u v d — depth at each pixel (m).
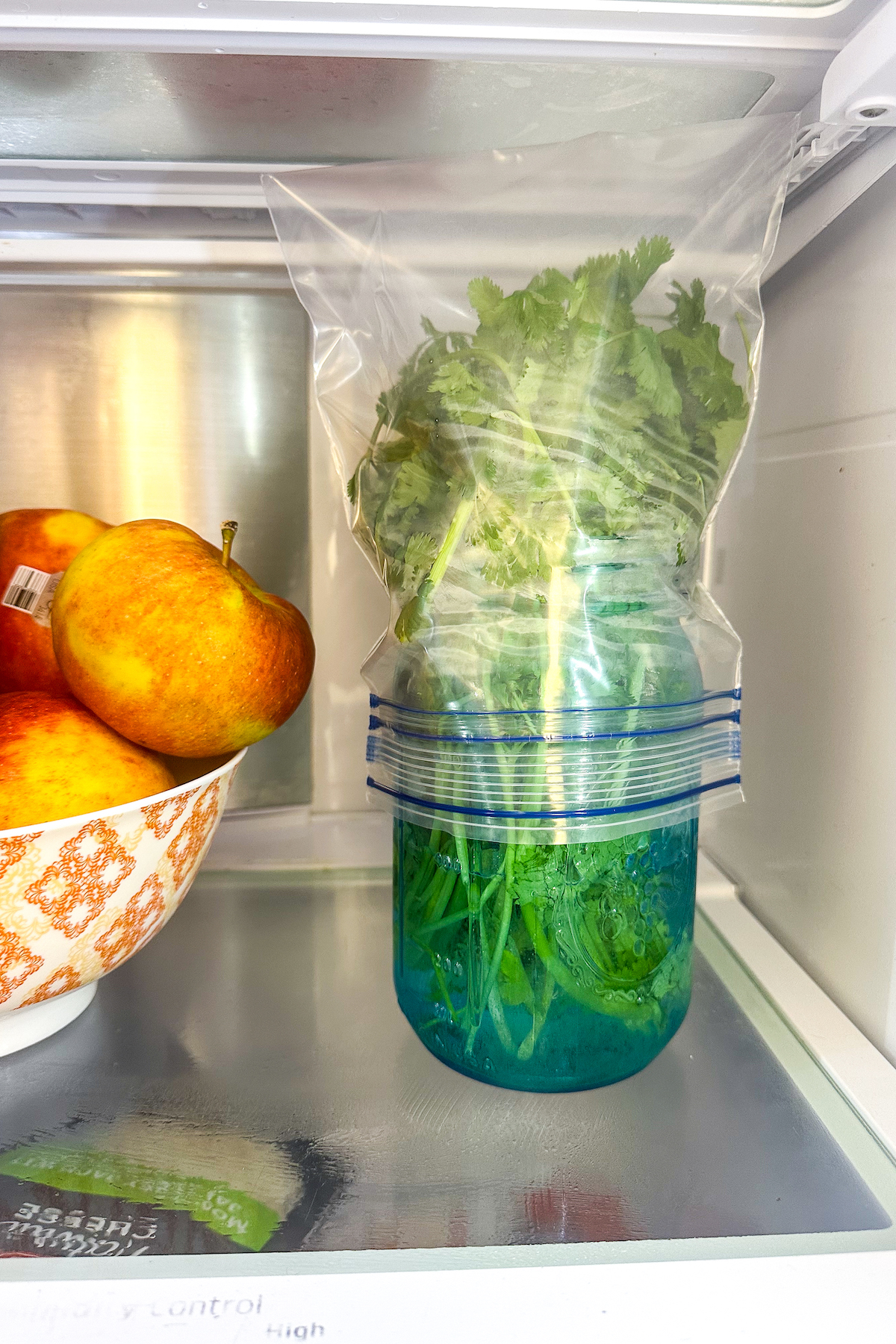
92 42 0.36
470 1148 0.37
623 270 0.35
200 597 0.42
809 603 0.51
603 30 0.35
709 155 0.39
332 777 0.71
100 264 0.57
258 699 0.44
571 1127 0.38
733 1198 0.34
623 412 0.34
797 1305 0.29
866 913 0.44
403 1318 0.28
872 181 0.40
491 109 0.43
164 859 0.40
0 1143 0.37
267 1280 0.29
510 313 0.35
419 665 0.38
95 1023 0.46
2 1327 0.28
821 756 0.49
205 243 0.56
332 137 0.46
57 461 0.64
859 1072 0.41
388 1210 0.33
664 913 0.39
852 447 0.46
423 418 0.37
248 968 0.51
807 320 0.50
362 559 0.68
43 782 0.38
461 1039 0.39
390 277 0.41
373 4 0.34
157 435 0.64
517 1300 0.29
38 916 0.36
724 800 0.41
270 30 0.35
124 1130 0.37
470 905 0.37
